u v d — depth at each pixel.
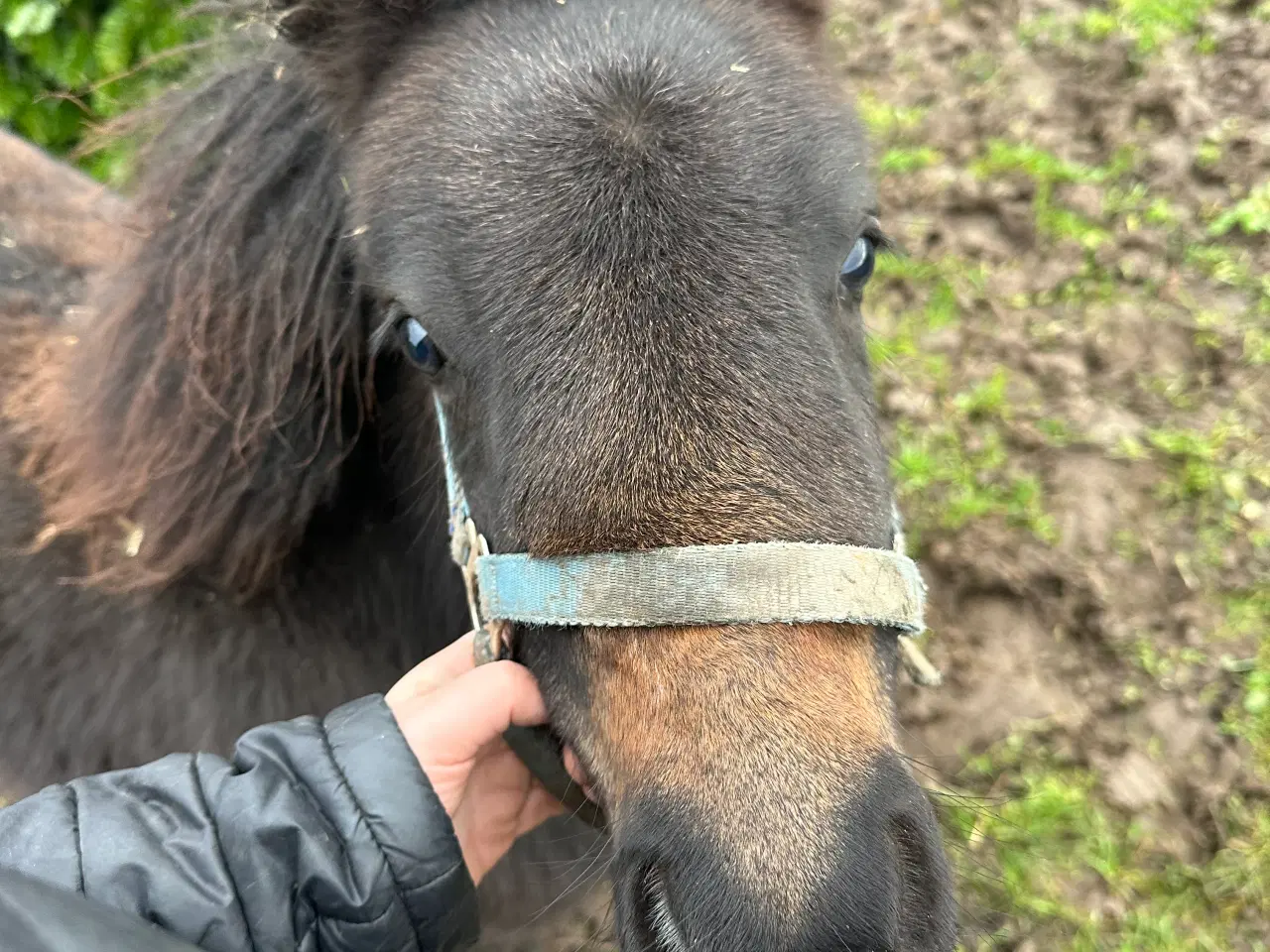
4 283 0.53
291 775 0.33
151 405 0.40
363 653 0.49
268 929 0.32
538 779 0.40
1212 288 0.76
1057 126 0.86
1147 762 0.61
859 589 0.28
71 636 0.49
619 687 0.28
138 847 0.32
